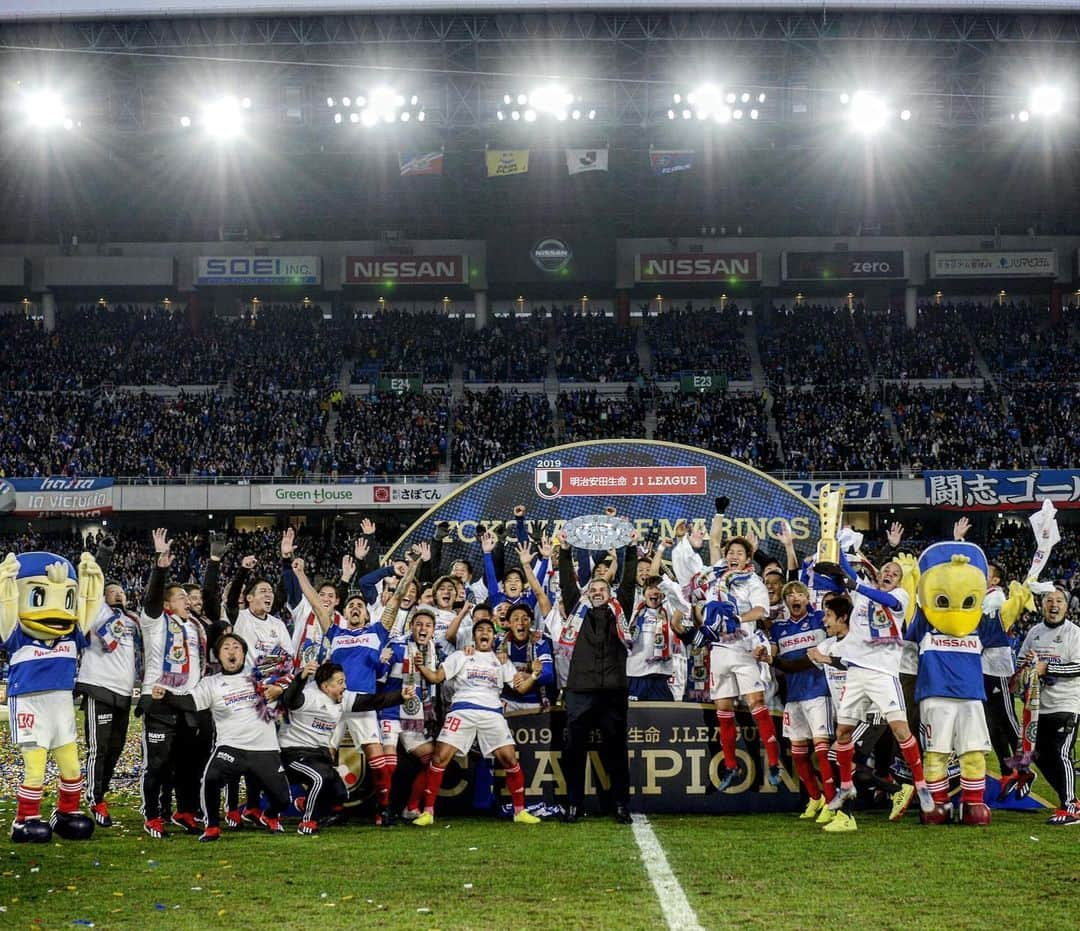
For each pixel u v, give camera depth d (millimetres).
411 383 51375
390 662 11047
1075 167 51312
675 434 47719
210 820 10102
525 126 46781
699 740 11539
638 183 52969
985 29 43656
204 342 55062
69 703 10219
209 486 44375
